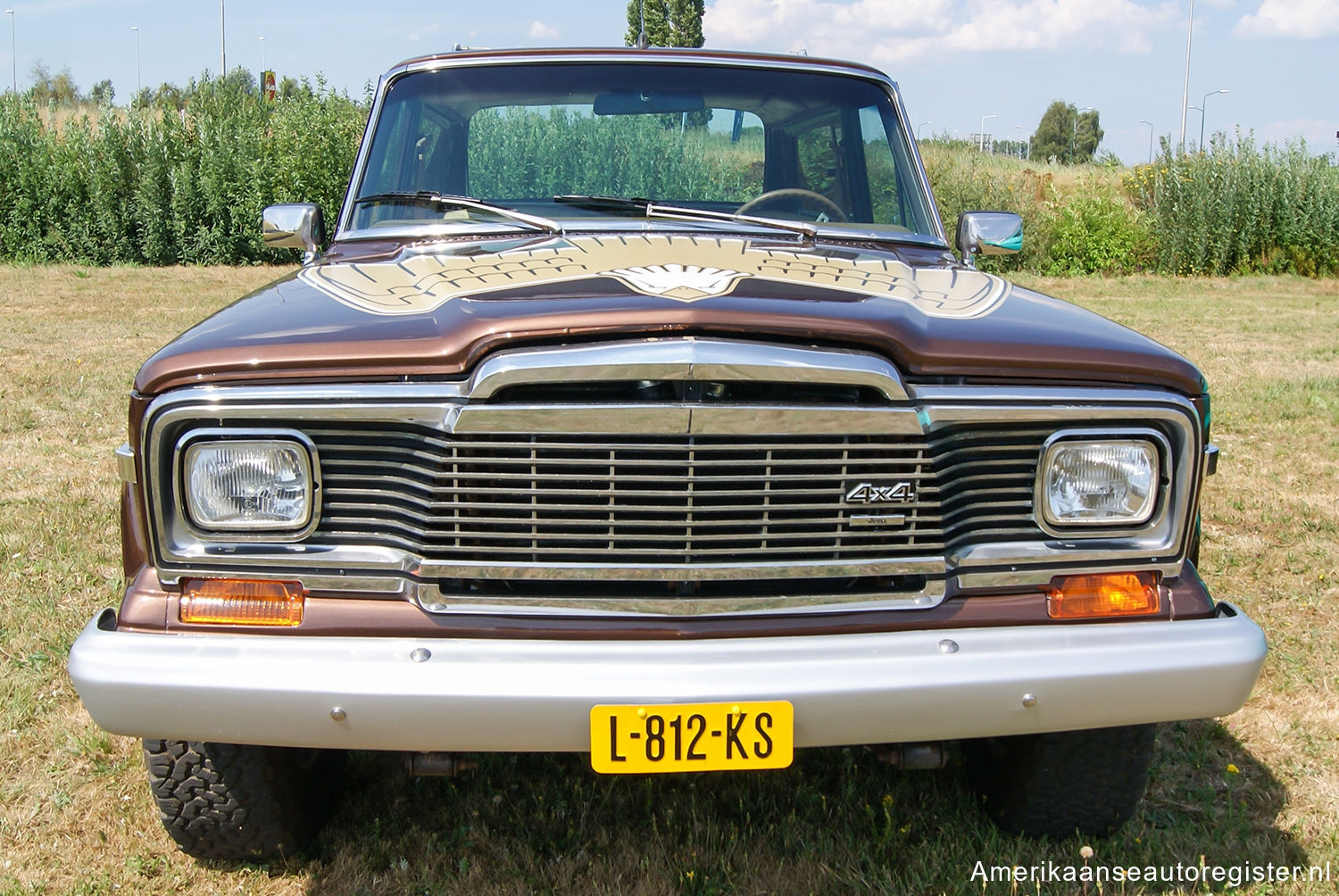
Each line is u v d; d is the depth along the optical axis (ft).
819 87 11.42
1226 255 55.16
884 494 6.89
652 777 9.68
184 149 52.13
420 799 9.43
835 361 6.68
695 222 10.14
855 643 6.79
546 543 6.79
